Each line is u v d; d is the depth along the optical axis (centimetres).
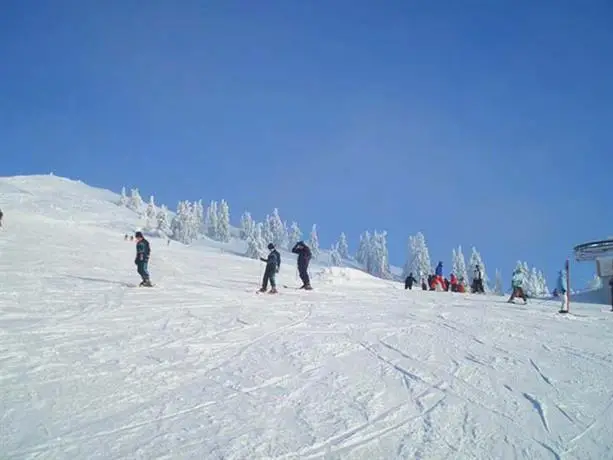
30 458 537
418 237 11188
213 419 662
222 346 1026
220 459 555
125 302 1473
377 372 896
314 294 2030
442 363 966
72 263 2481
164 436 606
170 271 2756
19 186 15125
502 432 665
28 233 3803
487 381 869
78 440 585
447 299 2145
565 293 1795
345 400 754
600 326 1468
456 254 10750
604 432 676
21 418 634
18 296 1446
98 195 16750
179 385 784
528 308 1927
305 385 812
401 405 744
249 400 737
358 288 2562
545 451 615
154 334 1088
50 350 917
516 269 2286
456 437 643
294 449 590
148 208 13862
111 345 978
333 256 13488
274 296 1859
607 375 925
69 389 738
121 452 561
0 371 791
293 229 15225
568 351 1105
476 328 1338
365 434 640
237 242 14562
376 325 1326
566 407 761
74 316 1227
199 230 14500
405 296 2178
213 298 1664
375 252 13325
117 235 5997
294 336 1147
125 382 780
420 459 579
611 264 3331
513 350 1094
